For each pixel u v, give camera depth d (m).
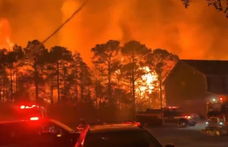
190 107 44.44
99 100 46.03
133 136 7.22
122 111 45.06
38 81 45.31
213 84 42.56
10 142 9.89
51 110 42.78
